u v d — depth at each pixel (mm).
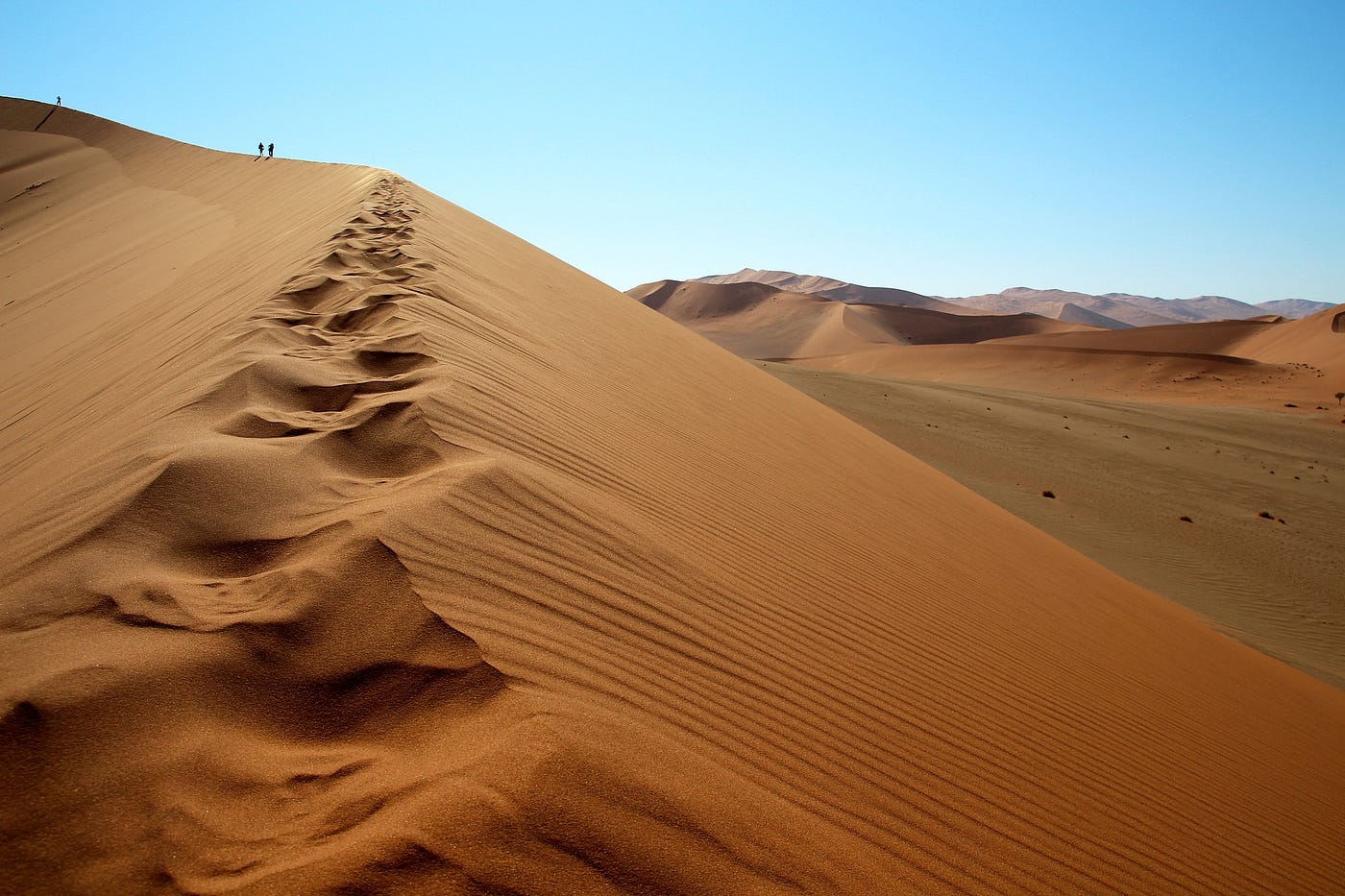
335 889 1539
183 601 2402
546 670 2406
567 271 17250
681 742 2359
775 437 8812
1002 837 2729
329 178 23812
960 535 7961
